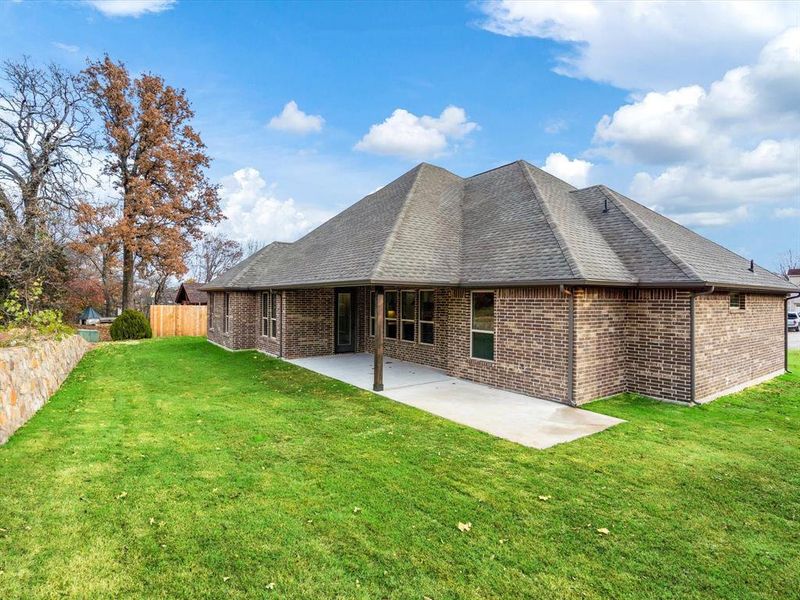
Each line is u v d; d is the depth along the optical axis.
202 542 3.92
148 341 21.44
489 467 5.73
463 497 4.88
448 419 7.91
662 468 5.73
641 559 3.80
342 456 6.07
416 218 12.80
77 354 14.50
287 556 3.75
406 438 6.86
